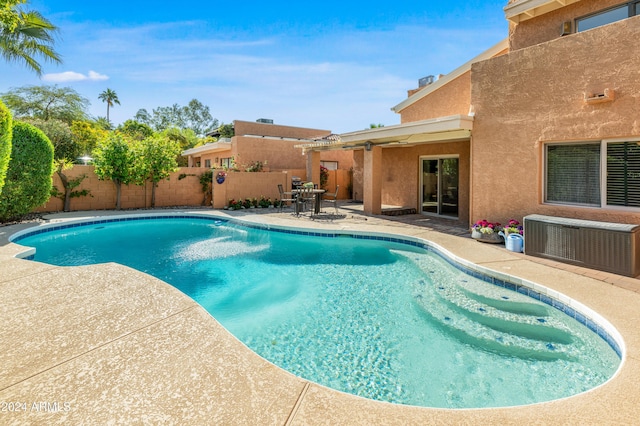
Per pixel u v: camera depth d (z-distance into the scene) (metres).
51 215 13.33
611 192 6.89
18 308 3.89
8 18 11.30
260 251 9.31
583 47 7.00
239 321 5.10
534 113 7.87
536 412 2.35
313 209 15.84
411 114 13.92
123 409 2.24
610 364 3.78
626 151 6.66
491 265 6.43
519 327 4.73
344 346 4.35
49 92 30.59
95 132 29.47
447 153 13.78
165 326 3.47
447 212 13.88
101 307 3.95
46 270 5.47
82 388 2.45
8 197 10.68
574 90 7.17
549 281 5.41
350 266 7.89
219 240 10.70
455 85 12.14
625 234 5.65
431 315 5.17
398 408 2.36
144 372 2.67
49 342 3.11
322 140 19.88
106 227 12.55
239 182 17.55
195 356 2.92
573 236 6.36
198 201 18.44
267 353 4.20
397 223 11.88
